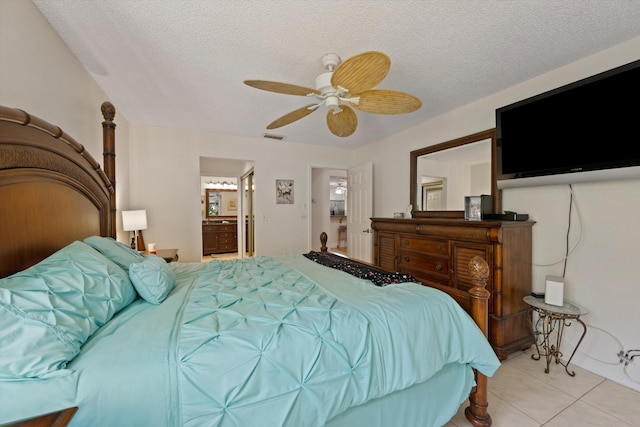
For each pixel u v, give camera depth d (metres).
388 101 1.87
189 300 1.32
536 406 1.61
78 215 1.58
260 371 0.91
